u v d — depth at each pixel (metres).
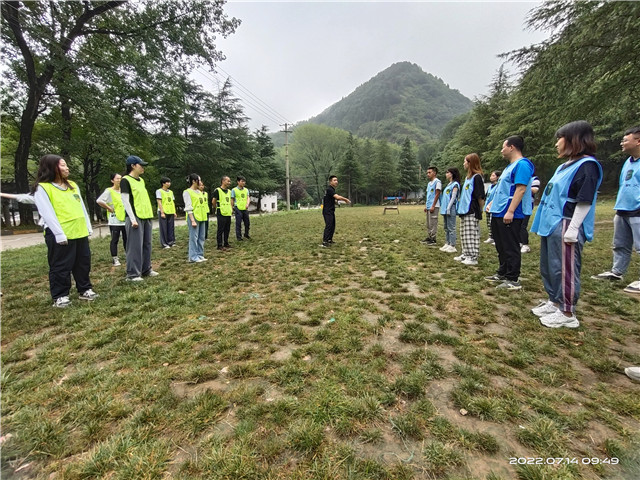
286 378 1.98
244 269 5.20
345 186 52.38
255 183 33.88
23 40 11.91
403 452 1.42
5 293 4.09
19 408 1.77
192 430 1.56
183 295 3.81
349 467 1.33
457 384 1.91
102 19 13.84
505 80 31.03
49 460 1.43
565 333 2.59
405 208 32.25
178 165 26.66
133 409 1.74
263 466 1.35
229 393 1.86
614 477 1.28
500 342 2.47
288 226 12.72
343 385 1.90
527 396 1.79
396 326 2.76
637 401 1.73
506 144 3.86
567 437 1.49
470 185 5.01
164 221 7.96
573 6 8.02
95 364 2.26
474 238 5.05
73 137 16.73
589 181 2.54
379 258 5.71
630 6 6.69
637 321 2.84
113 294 3.89
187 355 2.33
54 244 3.45
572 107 9.11
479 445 1.45
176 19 14.54
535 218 3.03
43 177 3.44
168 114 16.53
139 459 1.39
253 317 3.05
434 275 4.50
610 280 4.09
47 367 2.20
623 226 4.00
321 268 5.10
